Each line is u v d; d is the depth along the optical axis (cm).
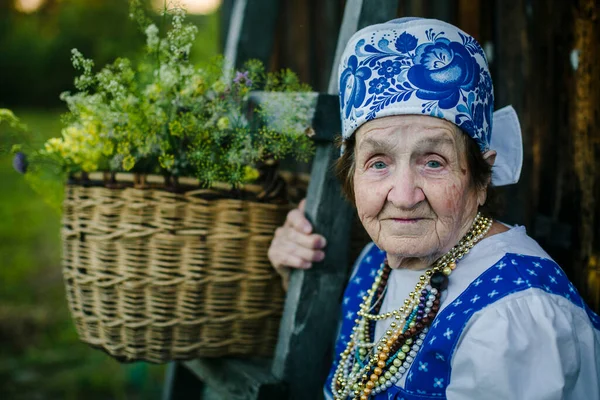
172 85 158
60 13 1630
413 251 123
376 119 123
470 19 213
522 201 184
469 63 123
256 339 169
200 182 156
